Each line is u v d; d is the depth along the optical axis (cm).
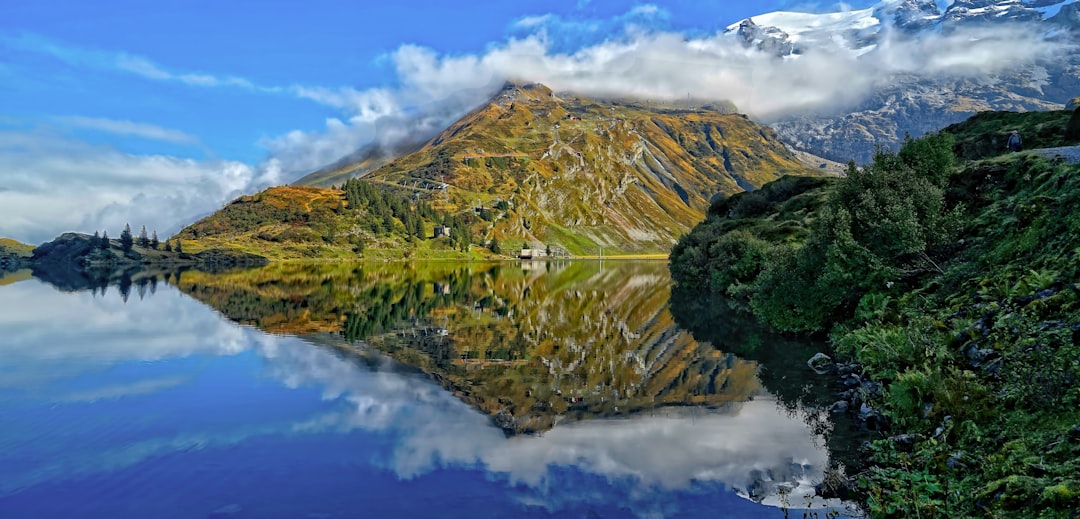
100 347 3834
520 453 1845
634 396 2605
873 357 2450
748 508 1438
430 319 5584
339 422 2164
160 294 8519
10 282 11625
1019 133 6812
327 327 4922
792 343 3772
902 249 3375
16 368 3114
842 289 3566
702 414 2284
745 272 6588
